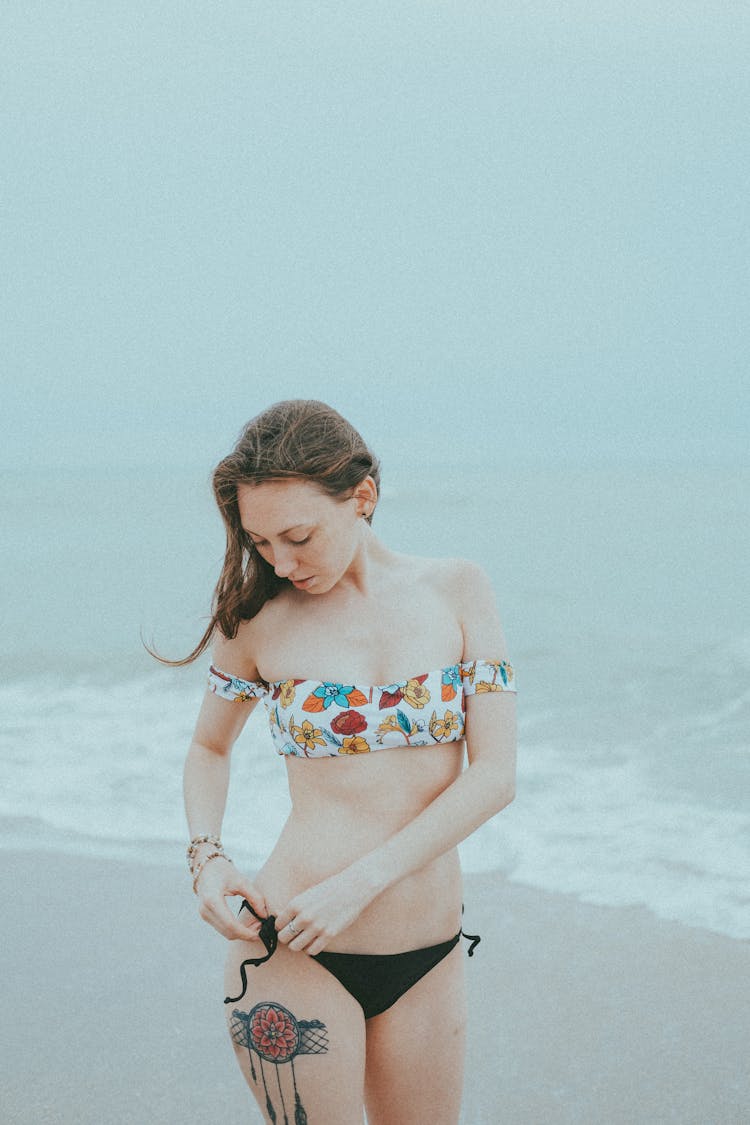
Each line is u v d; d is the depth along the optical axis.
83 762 6.93
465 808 2.30
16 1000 4.17
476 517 22.64
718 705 8.04
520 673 9.38
